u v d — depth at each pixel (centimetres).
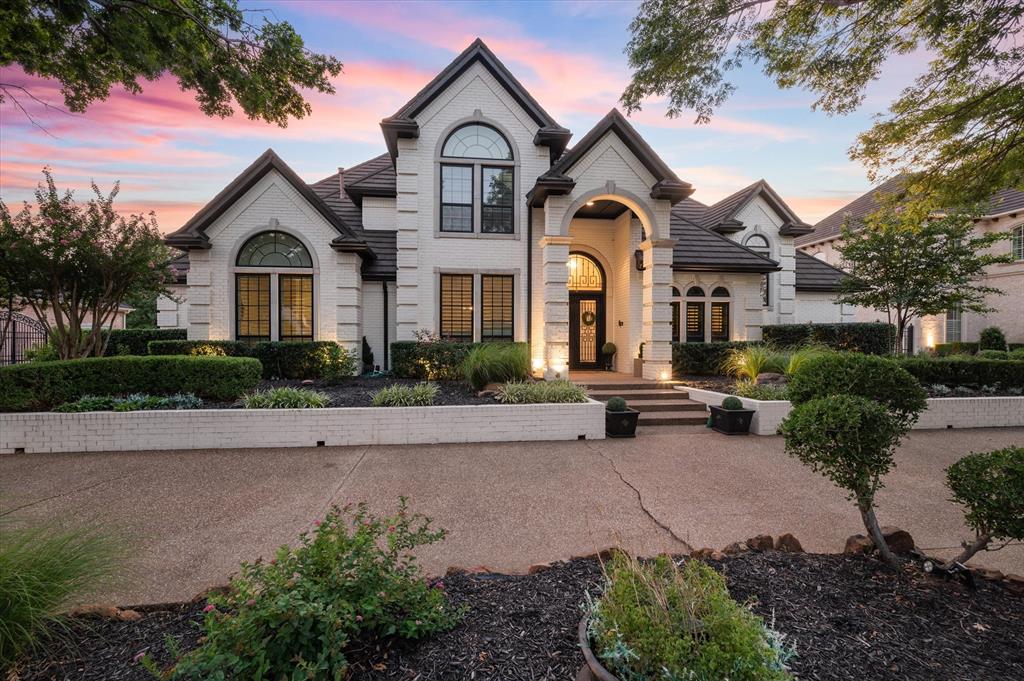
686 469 698
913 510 545
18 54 723
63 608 289
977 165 710
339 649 230
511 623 273
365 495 586
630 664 203
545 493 593
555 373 1232
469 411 862
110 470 680
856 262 1694
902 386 366
